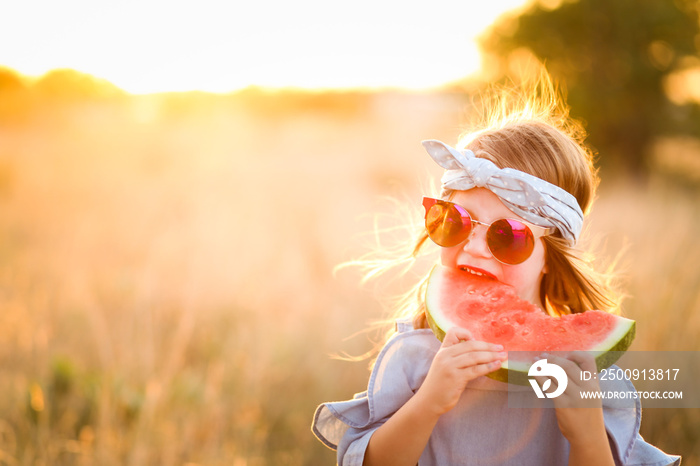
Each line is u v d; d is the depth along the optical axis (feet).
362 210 27.50
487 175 4.75
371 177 41.42
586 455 4.33
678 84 58.54
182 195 29.78
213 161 41.09
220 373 11.82
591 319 4.86
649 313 13.33
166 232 22.45
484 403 4.98
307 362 13.21
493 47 57.31
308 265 19.33
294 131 67.97
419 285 5.94
